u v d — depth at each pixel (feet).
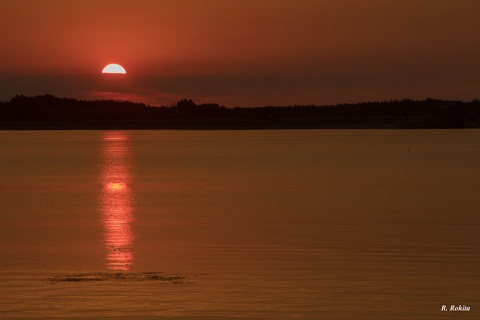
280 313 98.99
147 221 180.45
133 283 113.09
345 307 101.09
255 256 132.05
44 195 255.91
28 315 98.12
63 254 135.64
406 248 137.59
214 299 104.68
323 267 122.42
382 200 224.74
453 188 267.18
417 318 96.84
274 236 153.48
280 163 447.83
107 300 104.27
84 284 112.57
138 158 528.22
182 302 103.40
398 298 104.63
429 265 122.93
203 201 228.22
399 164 426.92
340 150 623.77
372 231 158.81
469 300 103.55
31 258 131.95
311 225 169.17
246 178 330.75
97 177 347.15
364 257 129.90
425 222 172.14
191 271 120.88
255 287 110.42
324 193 251.80
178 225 172.24
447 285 110.52
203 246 142.51
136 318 97.14
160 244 145.59
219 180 319.88
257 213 193.77
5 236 157.48
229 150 645.51
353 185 285.84
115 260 129.70
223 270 121.19
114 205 219.41
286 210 199.93
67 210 206.80
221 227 167.73
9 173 379.96
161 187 286.05
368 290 108.27
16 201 234.38
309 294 106.83
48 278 116.37
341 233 156.35
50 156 570.05
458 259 127.34
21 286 111.24
